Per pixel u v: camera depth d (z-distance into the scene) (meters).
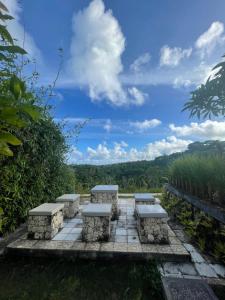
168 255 2.79
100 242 3.21
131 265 2.73
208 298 1.93
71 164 6.93
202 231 3.17
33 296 2.14
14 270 2.64
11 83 0.72
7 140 0.68
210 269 2.54
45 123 4.44
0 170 3.16
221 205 3.04
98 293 2.20
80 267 2.71
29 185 4.05
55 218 3.61
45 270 2.63
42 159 4.43
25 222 4.12
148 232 3.20
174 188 5.38
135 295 2.16
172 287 2.11
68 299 2.11
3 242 3.27
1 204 3.25
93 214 3.28
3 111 0.65
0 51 0.76
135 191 9.23
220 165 3.15
